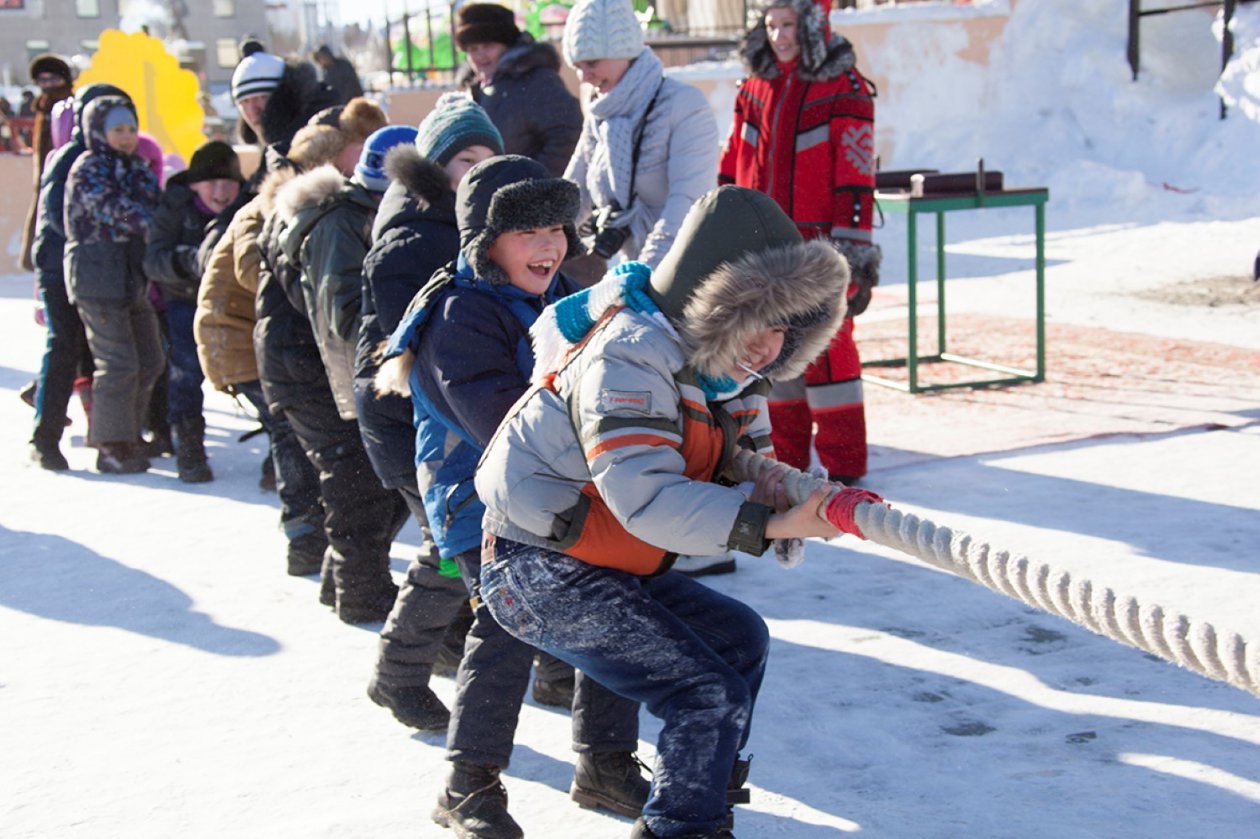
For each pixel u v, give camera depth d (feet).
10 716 12.81
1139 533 16.37
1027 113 60.90
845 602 14.88
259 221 17.30
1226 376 24.52
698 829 8.23
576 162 18.06
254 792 11.05
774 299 7.64
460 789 10.02
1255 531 16.17
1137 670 12.62
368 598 15.06
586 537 8.37
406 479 11.66
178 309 21.54
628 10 16.70
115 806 10.87
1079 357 27.09
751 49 19.40
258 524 19.38
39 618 15.66
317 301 13.52
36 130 28.55
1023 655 13.12
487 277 10.00
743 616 9.14
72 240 22.03
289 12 143.74
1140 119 57.88
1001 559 6.96
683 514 7.75
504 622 8.87
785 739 11.54
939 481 19.21
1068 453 20.25
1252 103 54.65
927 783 10.62
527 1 63.72
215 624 15.21
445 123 12.20
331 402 14.75
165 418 24.00
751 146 19.67
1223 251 39.88
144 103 48.80
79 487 21.91
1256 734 11.14
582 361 8.12
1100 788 10.36
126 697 13.20
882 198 24.94
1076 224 49.49
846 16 61.41
